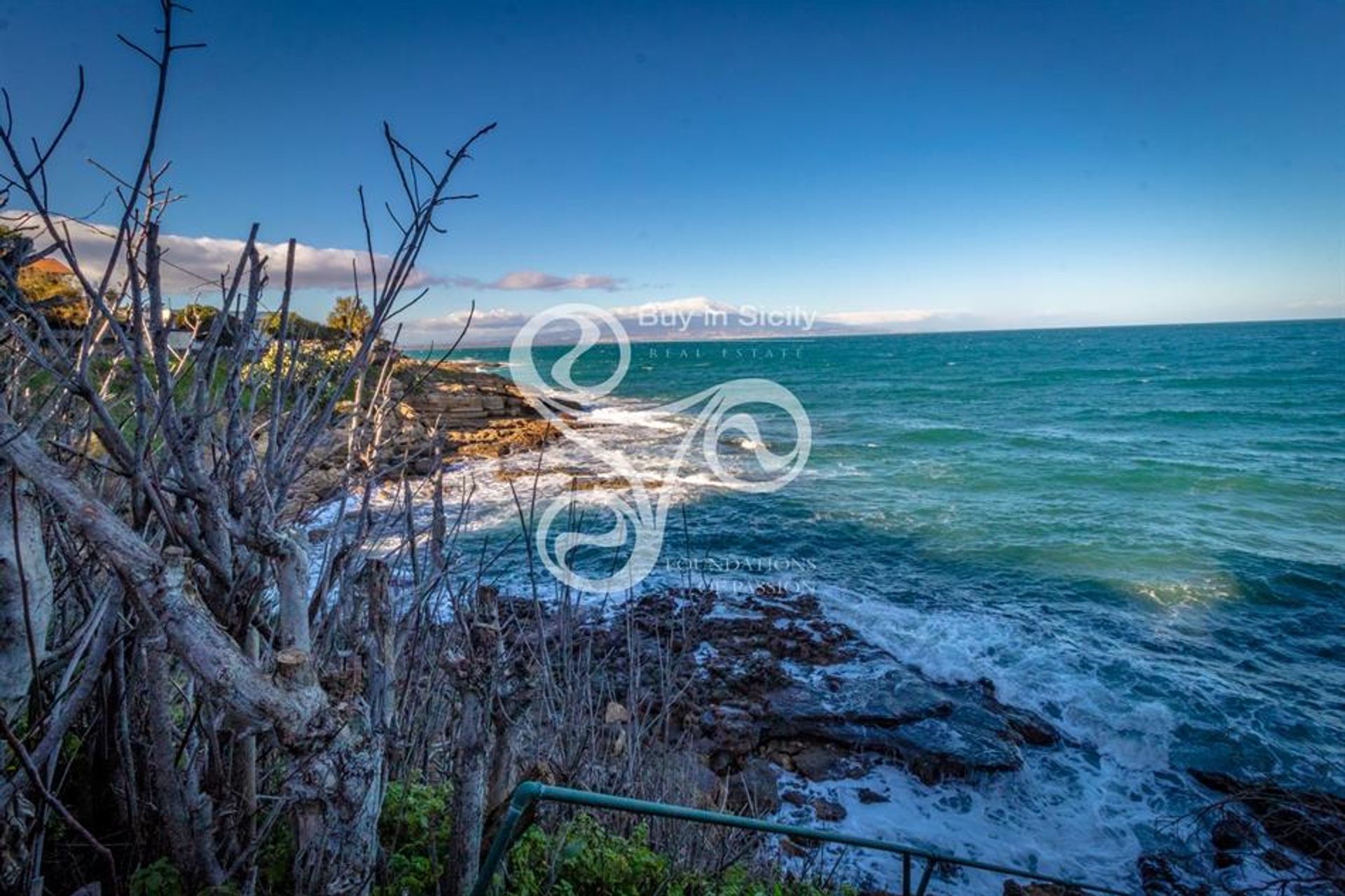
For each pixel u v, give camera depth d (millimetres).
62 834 2363
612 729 4613
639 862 3676
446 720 3775
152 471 1925
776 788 8273
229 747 2428
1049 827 7887
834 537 17844
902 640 12016
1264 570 15117
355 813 1772
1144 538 17656
